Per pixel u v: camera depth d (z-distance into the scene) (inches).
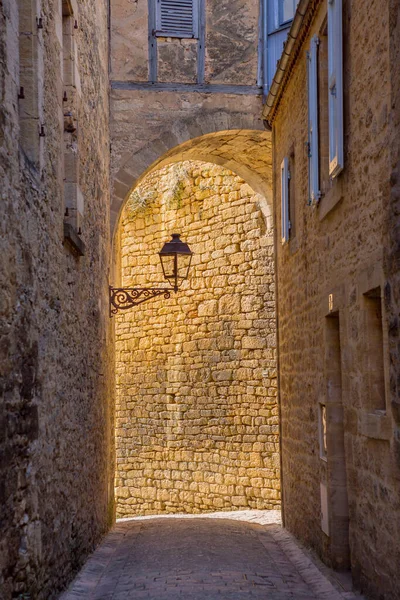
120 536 411.8
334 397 295.7
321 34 310.2
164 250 455.2
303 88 350.3
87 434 334.6
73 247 290.8
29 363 209.5
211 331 633.0
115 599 248.1
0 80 179.0
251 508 593.9
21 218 200.4
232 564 312.3
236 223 613.6
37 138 222.5
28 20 221.0
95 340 368.5
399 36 188.7
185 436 651.5
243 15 500.1
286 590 264.7
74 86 301.9
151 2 494.9
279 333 442.0
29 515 207.6
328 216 291.9
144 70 492.1
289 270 401.1
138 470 696.4
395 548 200.8
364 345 232.1
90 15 370.6
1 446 180.7
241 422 605.6
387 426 204.5
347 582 266.8
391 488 204.4
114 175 483.8
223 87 496.4
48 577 234.2
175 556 331.3
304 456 358.9
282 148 426.3
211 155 541.0
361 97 233.8
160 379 679.7
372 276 219.3
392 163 195.5
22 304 202.1
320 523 316.5
